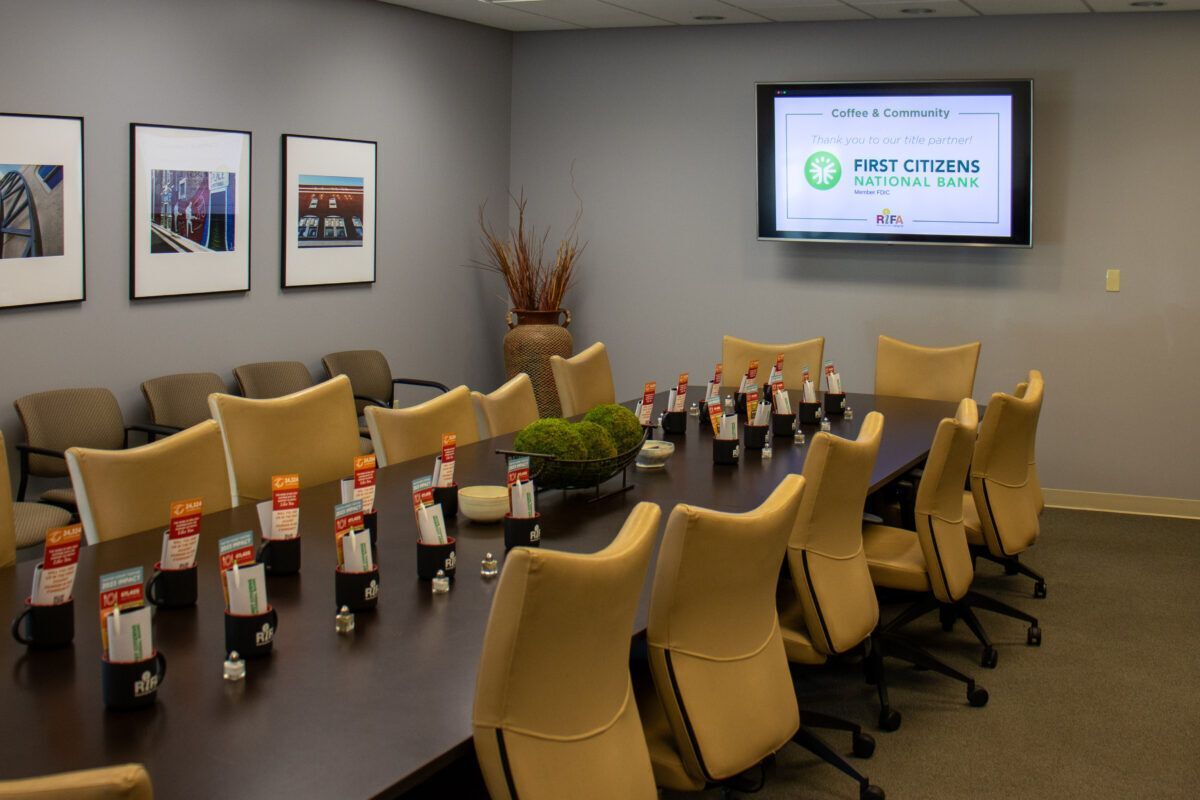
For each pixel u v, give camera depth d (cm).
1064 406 739
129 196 588
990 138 719
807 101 756
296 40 679
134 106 586
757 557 268
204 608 254
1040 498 526
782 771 373
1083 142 718
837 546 347
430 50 783
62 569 227
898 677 458
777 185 775
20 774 176
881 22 760
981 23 735
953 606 479
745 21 780
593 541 317
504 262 831
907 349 666
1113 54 707
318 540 309
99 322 580
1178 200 702
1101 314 725
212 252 637
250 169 655
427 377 810
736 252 816
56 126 548
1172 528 691
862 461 345
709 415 528
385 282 765
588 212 857
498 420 478
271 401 402
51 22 542
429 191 795
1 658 222
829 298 793
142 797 141
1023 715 421
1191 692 444
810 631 342
